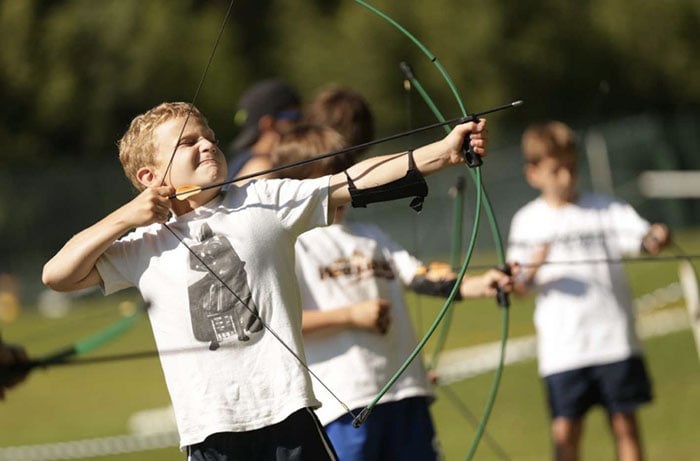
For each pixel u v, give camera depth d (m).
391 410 12.93
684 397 24.31
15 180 65.69
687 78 81.44
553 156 17.97
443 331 14.14
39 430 26.77
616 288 17.75
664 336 29.33
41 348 37.53
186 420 9.97
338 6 84.44
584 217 17.92
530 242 17.98
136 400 29.38
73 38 80.31
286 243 10.12
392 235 62.00
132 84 80.12
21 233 65.56
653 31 81.38
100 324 42.19
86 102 80.81
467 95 79.44
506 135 71.69
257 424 9.84
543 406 24.72
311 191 10.05
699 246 45.94
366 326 12.82
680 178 58.53
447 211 61.91
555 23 81.12
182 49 80.88
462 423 24.12
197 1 84.25
